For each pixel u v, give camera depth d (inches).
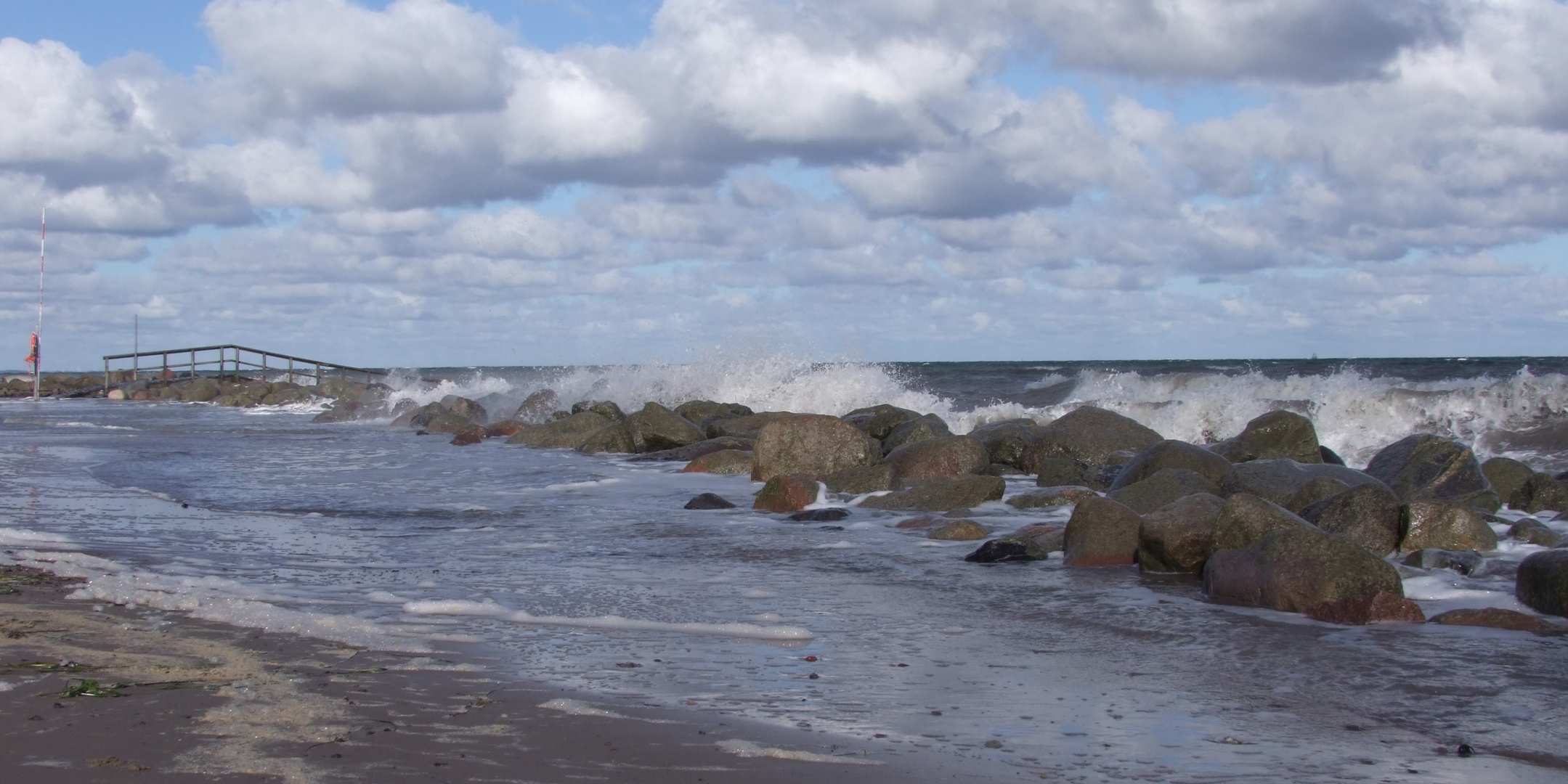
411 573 292.8
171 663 185.2
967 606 251.0
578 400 1047.0
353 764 136.6
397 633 215.5
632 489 509.0
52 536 348.2
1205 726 161.9
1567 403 613.9
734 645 211.6
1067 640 218.4
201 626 215.3
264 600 249.4
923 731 157.5
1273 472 373.7
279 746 143.0
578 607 248.1
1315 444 482.0
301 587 269.6
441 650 202.8
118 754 138.0
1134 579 284.2
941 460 505.0
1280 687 183.6
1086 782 137.3
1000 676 190.2
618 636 218.5
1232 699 176.7
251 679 176.2
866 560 314.5
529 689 175.8
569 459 667.4
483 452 725.3
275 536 360.5
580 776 135.0
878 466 472.7
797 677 187.9
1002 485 430.6
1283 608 242.7
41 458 653.3
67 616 221.9
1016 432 577.3
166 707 158.7
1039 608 249.3
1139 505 367.9
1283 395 710.5
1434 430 628.4
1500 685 185.0
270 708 159.9
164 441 813.9
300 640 205.6
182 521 391.5
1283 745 153.3
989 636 221.5
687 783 133.6
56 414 1232.8
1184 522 290.8
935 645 212.8
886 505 428.5
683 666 193.8
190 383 1590.8
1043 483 497.7
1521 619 225.1
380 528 383.6
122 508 425.1
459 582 279.3
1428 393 660.7
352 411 1097.4
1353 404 669.3
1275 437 482.0
